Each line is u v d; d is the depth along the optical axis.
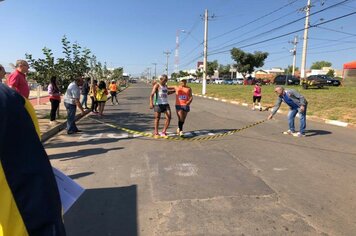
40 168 1.91
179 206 5.00
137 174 6.61
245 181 6.18
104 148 9.03
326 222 4.50
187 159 7.80
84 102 18.81
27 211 1.84
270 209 4.91
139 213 4.77
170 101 28.95
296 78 52.56
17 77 8.27
